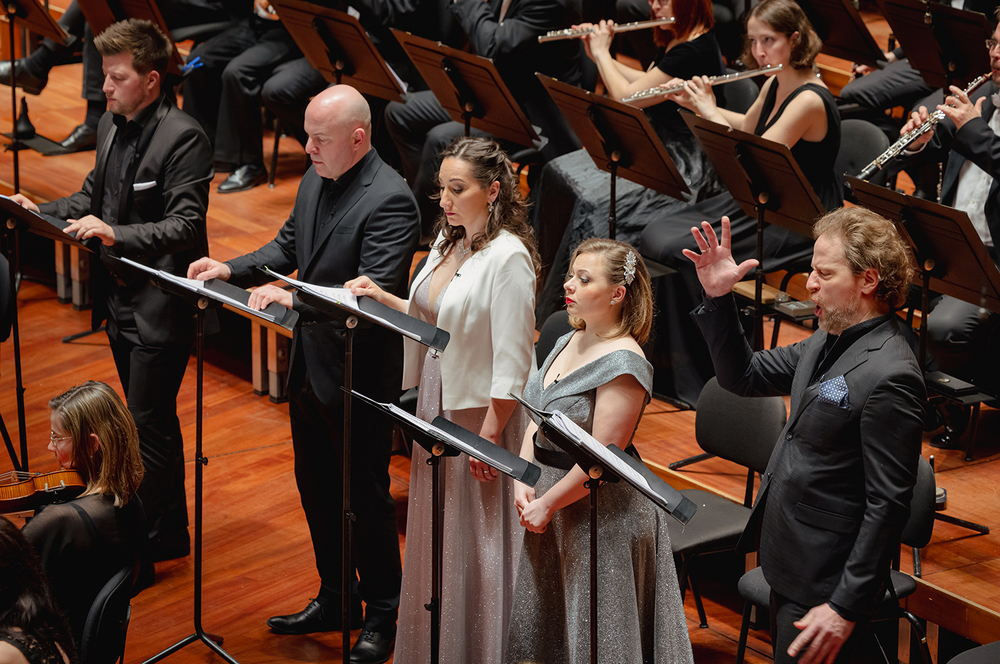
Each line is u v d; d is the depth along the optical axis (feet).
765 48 36.63
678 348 38.52
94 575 25.29
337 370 28.96
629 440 23.73
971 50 36.35
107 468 25.70
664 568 24.40
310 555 36.35
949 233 26.91
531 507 23.76
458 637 27.35
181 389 46.96
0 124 61.16
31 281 56.80
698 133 32.60
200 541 29.60
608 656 23.65
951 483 32.68
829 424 21.15
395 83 40.60
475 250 26.73
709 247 22.82
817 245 21.33
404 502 39.06
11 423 43.42
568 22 44.09
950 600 28.09
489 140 26.66
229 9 55.88
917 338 33.99
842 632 20.77
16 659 18.49
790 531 21.81
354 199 28.81
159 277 25.75
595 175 42.42
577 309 23.89
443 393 27.09
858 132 40.09
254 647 31.48
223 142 54.90
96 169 33.91
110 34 31.96
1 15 69.92
